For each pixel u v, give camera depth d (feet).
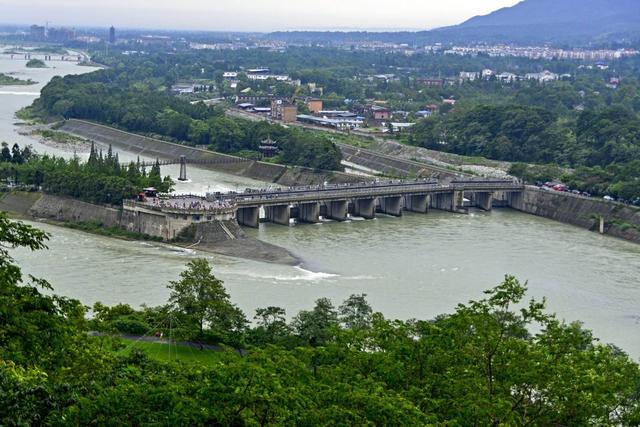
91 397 453.58
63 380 452.76
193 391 471.21
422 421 469.98
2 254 499.51
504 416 470.80
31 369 424.87
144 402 460.55
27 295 487.20
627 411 518.78
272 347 573.74
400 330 606.96
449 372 529.04
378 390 490.49
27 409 399.24
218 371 480.64
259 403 459.73
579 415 478.18
